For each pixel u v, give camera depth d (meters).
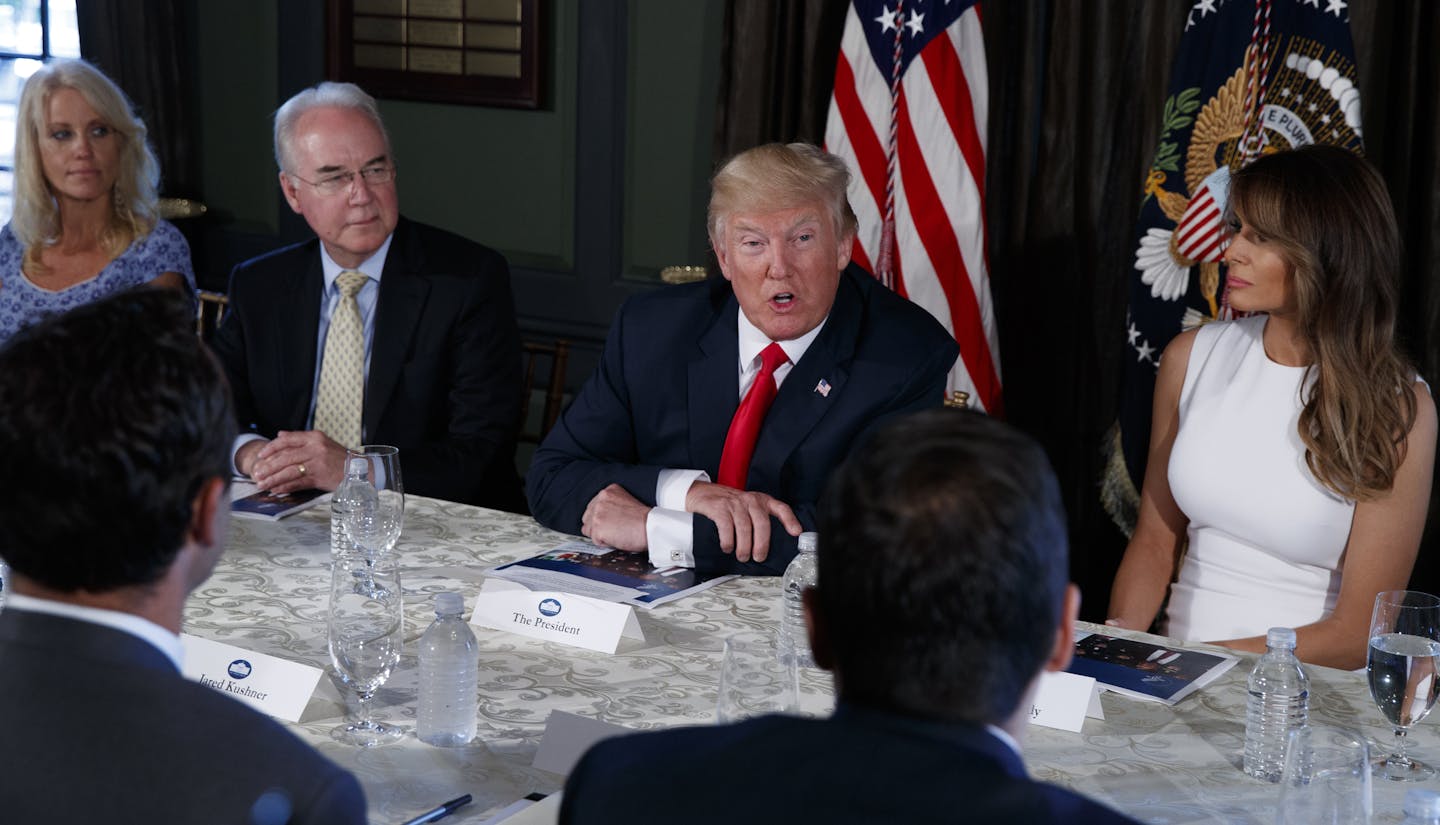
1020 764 0.85
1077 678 1.67
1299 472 2.37
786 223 2.25
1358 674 1.87
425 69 4.38
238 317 3.04
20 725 0.89
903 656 0.85
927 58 3.42
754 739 0.87
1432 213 3.14
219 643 1.71
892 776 0.81
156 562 0.95
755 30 3.73
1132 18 3.45
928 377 2.36
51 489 0.91
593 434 2.53
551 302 4.42
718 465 2.43
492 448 2.96
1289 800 1.29
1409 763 1.57
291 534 2.33
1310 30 3.17
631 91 4.16
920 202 3.44
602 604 1.88
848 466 0.90
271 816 0.86
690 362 2.47
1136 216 3.52
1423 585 3.22
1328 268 2.29
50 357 0.94
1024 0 3.56
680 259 4.21
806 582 1.87
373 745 1.58
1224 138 3.28
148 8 4.64
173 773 0.87
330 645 1.57
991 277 3.72
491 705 1.69
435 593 2.06
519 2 4.20
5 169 5.03
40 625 0.94
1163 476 2.59
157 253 3.66
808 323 2.32
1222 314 3.31
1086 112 3.51
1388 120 3.23
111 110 3.52
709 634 1.93
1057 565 0.87
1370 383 2.28
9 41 4.89
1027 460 0.87
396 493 2.12
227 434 1.00
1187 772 1.55
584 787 0.88
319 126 2.87
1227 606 2.41
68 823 0.86
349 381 2.99
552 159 4.32
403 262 3.02
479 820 1.40
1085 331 3.61
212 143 4.77
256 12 4.59
